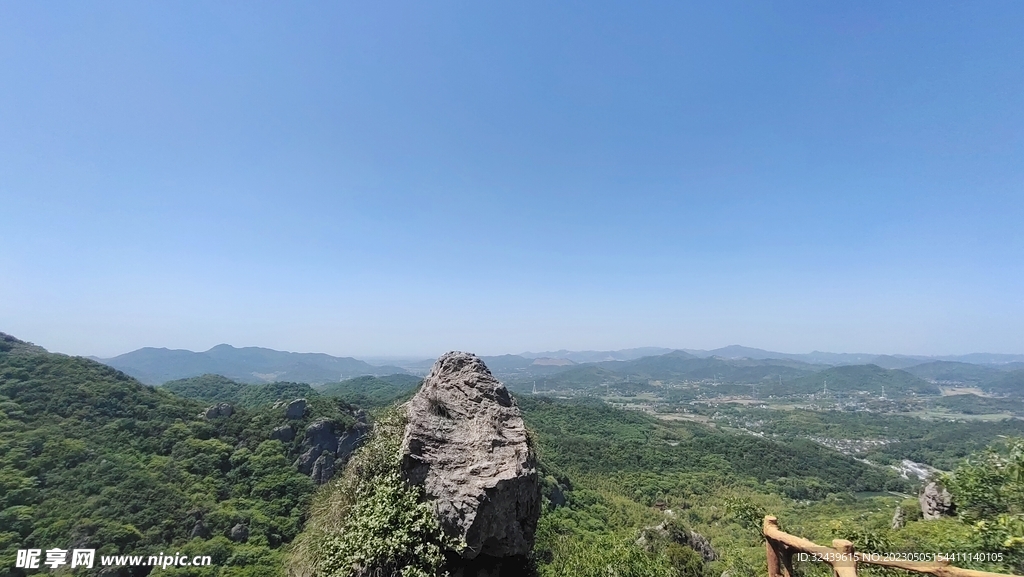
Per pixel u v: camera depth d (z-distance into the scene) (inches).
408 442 273.7
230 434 1565.0
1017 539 229.3
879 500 2578.7
